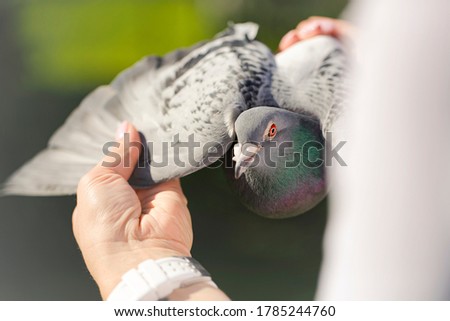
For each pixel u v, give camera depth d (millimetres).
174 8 1592
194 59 805
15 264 1335
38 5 1761
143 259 679
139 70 828
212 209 1371
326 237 565
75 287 1258
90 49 1682
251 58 775
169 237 707
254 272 1271
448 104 515
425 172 517
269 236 1343
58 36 1727
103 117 812
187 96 761
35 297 1230
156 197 737
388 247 520
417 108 517
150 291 644
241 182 737
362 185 525
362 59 543
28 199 1435
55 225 1412
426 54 517
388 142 521
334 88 745
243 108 734
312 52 789
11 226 1411
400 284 519
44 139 1609
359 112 532
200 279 658
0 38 1755
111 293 649
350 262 527
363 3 544
